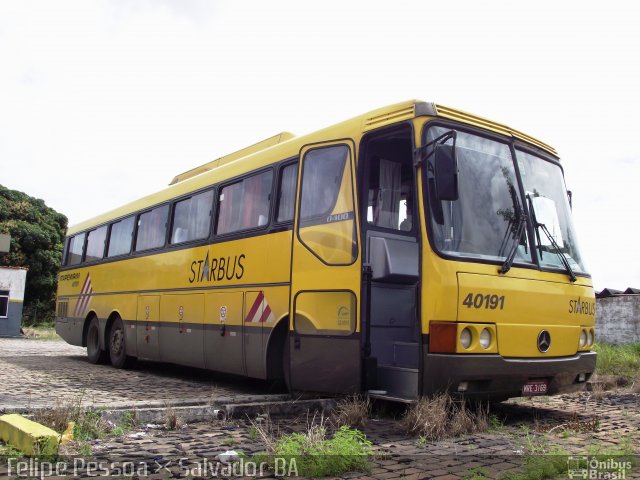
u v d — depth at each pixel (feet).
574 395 32.22
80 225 55.47
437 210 21.88
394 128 23.41
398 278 23.95
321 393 24.63
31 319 126.31
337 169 25.39
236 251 31.01
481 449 18.58
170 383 35.06
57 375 37.88
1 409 20.53
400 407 24.48
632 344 55.83
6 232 120.98
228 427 21.48
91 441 18.78
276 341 27.78
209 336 32.48
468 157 23.30
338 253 24.43
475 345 21.24
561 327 23.89
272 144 32.24
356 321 23.25
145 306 40.37
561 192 26.73
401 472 15.71
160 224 40.19
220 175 34.17
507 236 23.24
